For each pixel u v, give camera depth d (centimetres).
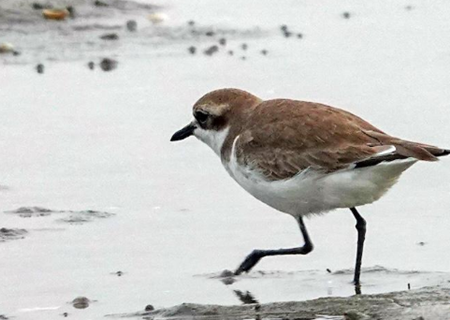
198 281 1116
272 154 1088
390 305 986
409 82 1848
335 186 1057
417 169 1462
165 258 1181
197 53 2036
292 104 1116
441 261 1159
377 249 1204
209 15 2316
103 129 1627
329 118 1077
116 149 1548
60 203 1352
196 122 1204
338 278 1119
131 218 1304
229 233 1257
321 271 1145
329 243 1227
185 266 1159
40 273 1136
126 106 1728
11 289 1092
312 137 1069
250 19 2305
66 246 1212
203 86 1828
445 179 1425
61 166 1482
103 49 2041
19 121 1653
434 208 1328
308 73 1908
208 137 1198
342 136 1059
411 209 1326
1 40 2047
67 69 1912
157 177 1448
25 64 1931
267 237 1245
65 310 1035
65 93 1788
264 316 984
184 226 1277
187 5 2384
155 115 1686
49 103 1736
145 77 1877
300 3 2470
